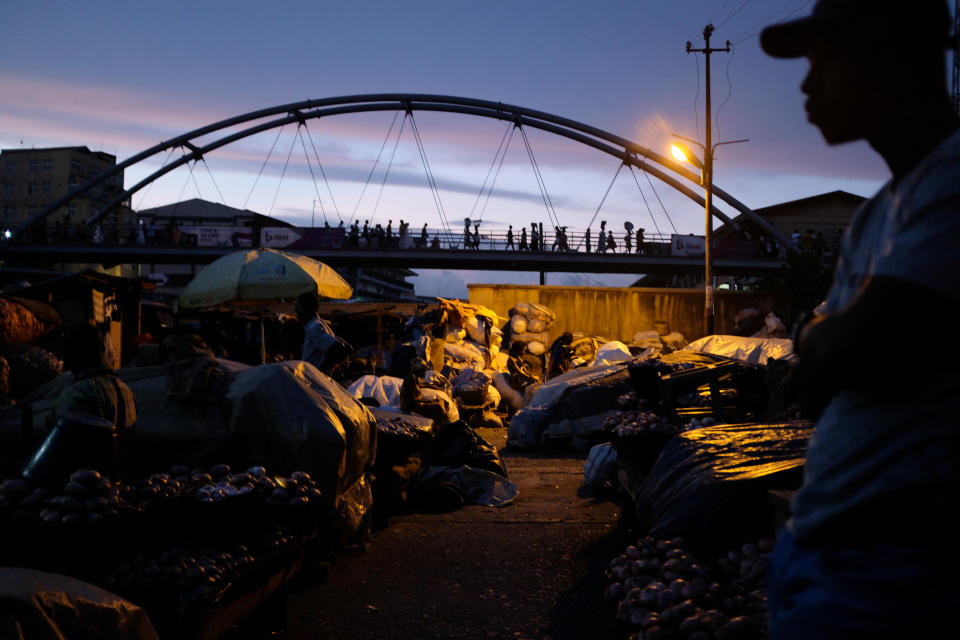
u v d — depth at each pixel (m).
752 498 3.38
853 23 1.09
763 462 3.62
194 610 2.65
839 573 1.12
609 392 11.02
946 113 1.11
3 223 80.19
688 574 3.22
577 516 6.17
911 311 0.96
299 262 11.91
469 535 5.53
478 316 17.75
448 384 12.42
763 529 3.38
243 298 11.58
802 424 4.15
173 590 2.67
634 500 5.13
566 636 3.52
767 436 3.93
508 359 16.38
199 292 11.79
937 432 1.03
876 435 1.08
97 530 2.57
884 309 0.98
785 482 3.40
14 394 6.79
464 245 47.59
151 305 17.30
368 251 46.94
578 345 18.34
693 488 3.56
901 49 1.08
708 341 10.83
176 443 4.20
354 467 4.66
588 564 4.73
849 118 1.13
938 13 1.09
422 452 7.37
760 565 3.03
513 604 3.98
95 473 2.69
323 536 4.31
